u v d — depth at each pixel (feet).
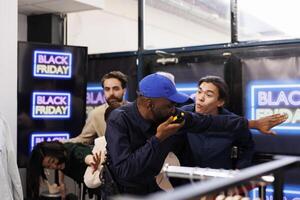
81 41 15.70
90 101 13.75
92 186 7.75
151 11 15.66
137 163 5.09
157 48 13.29
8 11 10.72
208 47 11.96
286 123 10.73
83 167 9.07
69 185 11.75
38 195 10.55
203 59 12.02
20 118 11.72
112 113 5.67
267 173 3.30
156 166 5.20
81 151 9.24
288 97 10.78
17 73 11.48
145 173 5.23
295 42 10.71
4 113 10.63
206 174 4.28
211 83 7.58
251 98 11.28
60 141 10.49
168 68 12.55
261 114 11.13
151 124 5.51
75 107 12.66
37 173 10.30
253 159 8.08
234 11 12.21
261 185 4.09
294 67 10.73
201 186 2.56
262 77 11.14
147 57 12.93
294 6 13.20
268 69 11.07
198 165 6.93
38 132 12.01
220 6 15.24
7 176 9.37
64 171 9.79
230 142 7.23
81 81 12.78
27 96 11.85
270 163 3.53
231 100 11.51
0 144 9.16
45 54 12.18
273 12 13.21
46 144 9.86
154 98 5.22
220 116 6.66
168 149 5.64
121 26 17.15
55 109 12.34
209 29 17.11
